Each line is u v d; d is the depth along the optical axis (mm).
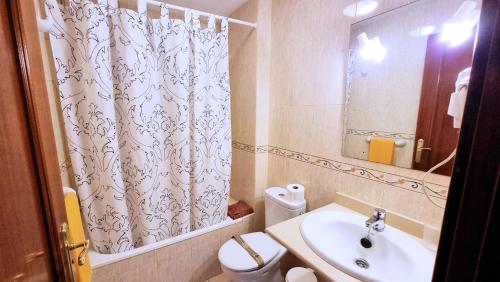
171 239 1585
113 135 1295
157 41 1396
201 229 1715
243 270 1180
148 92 1386
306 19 1433
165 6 1386
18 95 424
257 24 1674
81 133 1279
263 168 1910
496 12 237
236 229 1854
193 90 1548
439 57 874
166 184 1574
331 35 1288
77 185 1295
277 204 1556
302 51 1483
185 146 1540
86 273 892
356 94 1188
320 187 1452
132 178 1443
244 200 2064
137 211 1503
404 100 995
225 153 1754
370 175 1160
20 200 421
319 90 1396
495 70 236
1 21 383
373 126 1127
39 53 525
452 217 290
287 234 1027
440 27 863
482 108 248
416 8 925
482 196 250
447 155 880
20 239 417
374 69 1097
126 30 1271
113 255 1402
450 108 825
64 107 1206
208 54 1578
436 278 316
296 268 1005
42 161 477
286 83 1641
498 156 235
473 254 262
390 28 1019
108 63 1248
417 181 980
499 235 236
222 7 1877
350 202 1252
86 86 1227
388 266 918
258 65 1729
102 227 1405
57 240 526
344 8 1207
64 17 1192
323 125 1392
